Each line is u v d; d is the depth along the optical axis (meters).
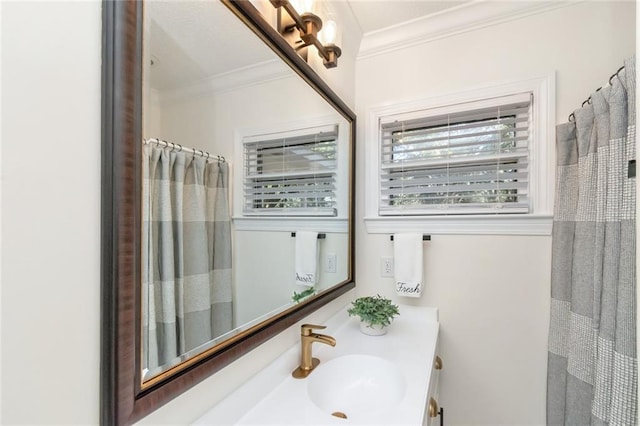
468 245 1.45
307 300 1.16
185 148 0.65
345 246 1.52
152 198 0.55
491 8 1.38
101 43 0.46
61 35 0.42
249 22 0.81
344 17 1.40
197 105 0.68
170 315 0.60
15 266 0.38
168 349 0.58
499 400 1.40
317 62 1.25
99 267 0.46
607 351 0.92
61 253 0.42
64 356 0.42
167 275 0.59
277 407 0.80
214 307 0.73
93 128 0.45
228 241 0.79
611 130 0.94
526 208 1.36
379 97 1.65
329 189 1.36
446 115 1.51
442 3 1.37
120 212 0.47
